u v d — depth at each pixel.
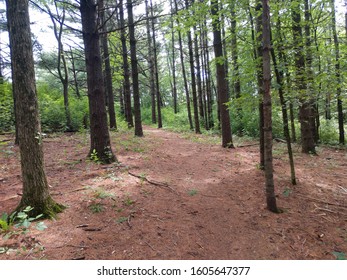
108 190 4.55
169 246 3.04
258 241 3.21
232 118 13.70
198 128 14.91
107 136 6.48
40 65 16.08
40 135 3.59
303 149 8.17
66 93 13.71
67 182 4.92
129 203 4.06
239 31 5.32
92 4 6.20
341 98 5.35
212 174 5.79
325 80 4.69
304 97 4.76
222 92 9.20
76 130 13.23
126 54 13.38
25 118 3.45
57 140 9.73
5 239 2.95
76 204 3.96
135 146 8.63
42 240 3.00
